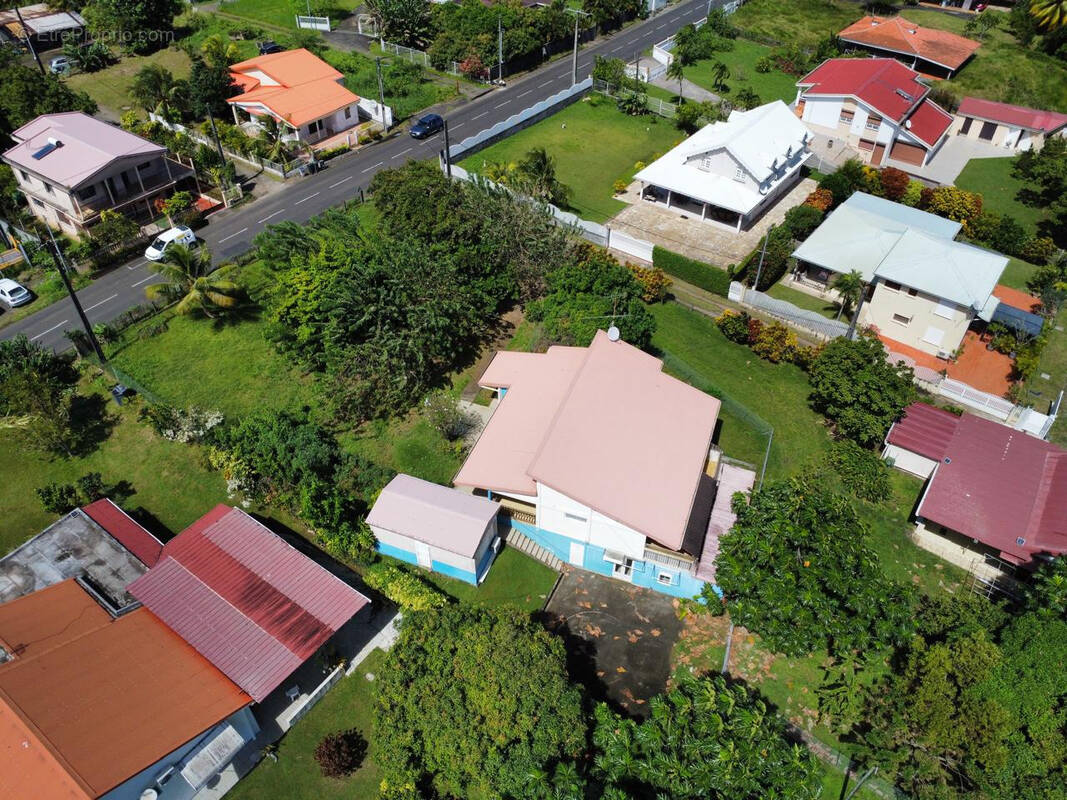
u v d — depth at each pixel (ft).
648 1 355.77
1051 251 203.62
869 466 141.49
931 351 174.19
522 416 136.98
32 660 96.37
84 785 82.79
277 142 234.79
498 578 125.70
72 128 213.25
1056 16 301.22
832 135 255.91
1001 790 92.73
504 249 174.50
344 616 109.60
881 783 100.99
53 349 166.91
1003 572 127.65
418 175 191.01
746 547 103.55
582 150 249.55
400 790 91.35
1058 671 96.32
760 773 81.30
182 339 169.68
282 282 158.40
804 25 346.33
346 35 322.14
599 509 115.34
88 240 194.18
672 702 92.73
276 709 107.24
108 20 304.71
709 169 215.72
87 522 123.75
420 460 142.72
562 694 93.09
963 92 286.25
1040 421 150.71
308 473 130.41
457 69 294.05
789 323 179.83
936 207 217.36
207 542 117.08
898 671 112.78
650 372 137.59
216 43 266.77
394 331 152.46
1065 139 235.40
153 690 95.86
